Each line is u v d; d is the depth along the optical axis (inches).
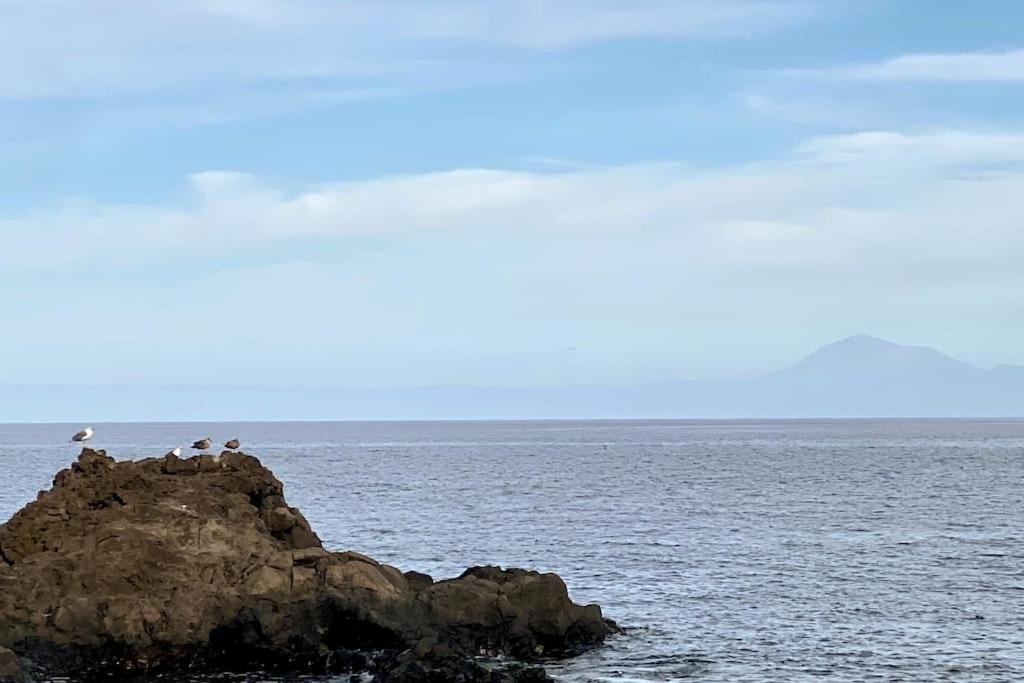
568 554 3255.4
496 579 2198.6
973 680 1920.5
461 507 4648.1
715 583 2785.4
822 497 5103.3
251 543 2084.2
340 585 2004.2
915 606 2506.2
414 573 2219.5
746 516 4286.4
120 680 1868.8
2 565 2057.1
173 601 1950.1
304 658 1921.8
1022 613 2433.6
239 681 1863.9
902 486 5743.1
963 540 3558.1
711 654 2080.5
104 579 1977.1
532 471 7239.2
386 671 1774.1
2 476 6875.0
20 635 1886.1
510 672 1808.6
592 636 2137.1
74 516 2130.9
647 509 4562.0
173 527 2070.6
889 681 1915.6
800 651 2111.2
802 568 3009.4
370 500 4990.2
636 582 2800.2
